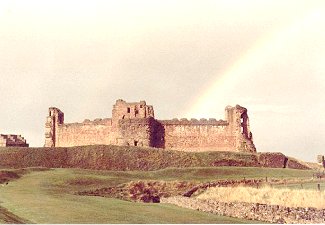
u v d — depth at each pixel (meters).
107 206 65.31
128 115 143.00
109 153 124.12
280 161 129.88
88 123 146.25
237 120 141.12
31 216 52.25
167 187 92.00
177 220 56.69
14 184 81.88
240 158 127.25
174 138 142.12
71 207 60.03
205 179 98.69
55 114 150.50
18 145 154.12
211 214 63.38
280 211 54.59
